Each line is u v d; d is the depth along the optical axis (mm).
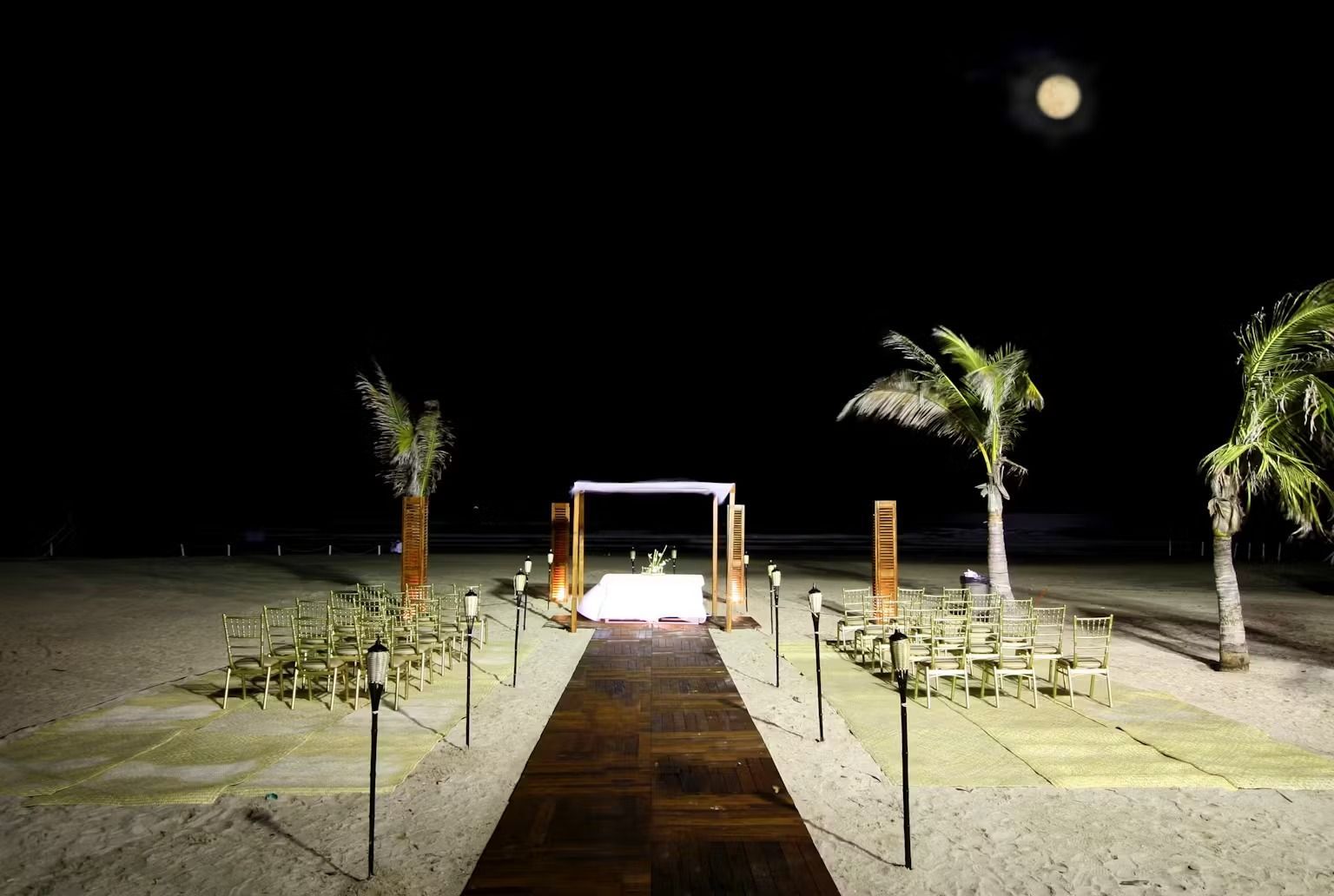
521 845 5523
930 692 9680
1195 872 5238
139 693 9750
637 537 43094
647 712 8898
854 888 5004
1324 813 6168
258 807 6262
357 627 9836
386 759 7293
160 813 6148
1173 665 11445
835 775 6922
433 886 5023
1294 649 12734
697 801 6293
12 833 5793
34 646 12844
